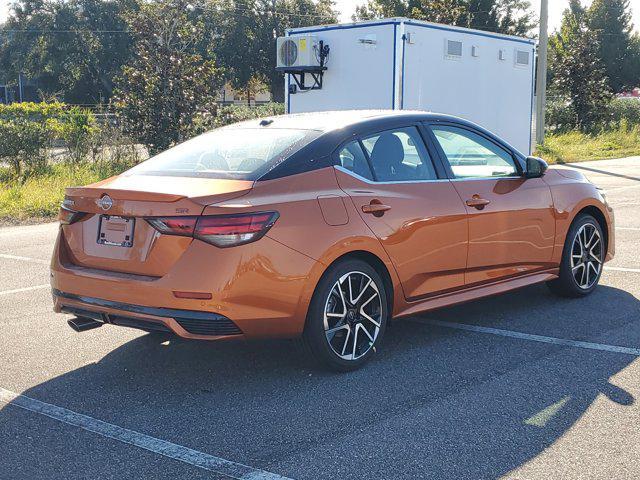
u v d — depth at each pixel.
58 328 5.79
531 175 5.91
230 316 4.12
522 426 3.84
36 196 13.66
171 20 18.84
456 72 14.16
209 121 18.56
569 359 4.88
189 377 4.68
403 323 5.80
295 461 3.49
